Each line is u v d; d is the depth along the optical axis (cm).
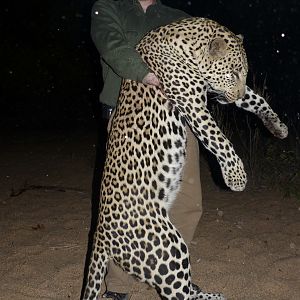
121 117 329
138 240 313
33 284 421
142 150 317
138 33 352
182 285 314
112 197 319
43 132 1050
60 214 578
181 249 314
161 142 321
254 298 400
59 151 873
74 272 439
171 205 327
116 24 341
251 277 429
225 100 339
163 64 321
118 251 317
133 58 318
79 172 745
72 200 625
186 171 353
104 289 411
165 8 365
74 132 1040
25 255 473
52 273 439
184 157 329
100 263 320
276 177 681
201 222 547
